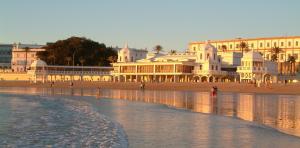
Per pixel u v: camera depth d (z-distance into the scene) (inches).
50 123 1355.8
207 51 6141.7
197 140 986.7
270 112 1897.1
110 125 1273.4
